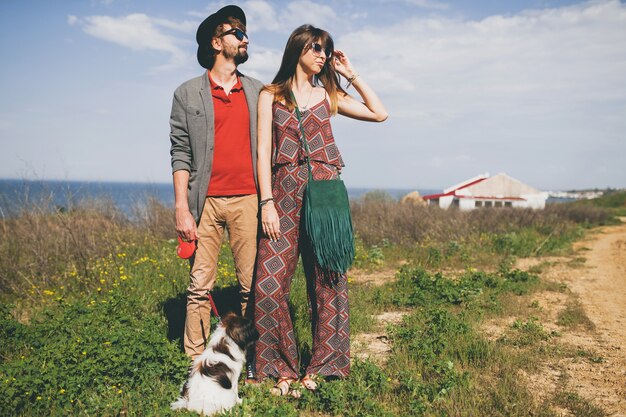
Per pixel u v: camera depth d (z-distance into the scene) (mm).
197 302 3979
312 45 3508
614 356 5090
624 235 22062
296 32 3557
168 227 11523
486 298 7301
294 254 3668
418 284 7816
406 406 3512
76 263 7984
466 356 4605
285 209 3600
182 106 3742
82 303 5586
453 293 7141
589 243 18125
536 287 8617
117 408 3350
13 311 6230
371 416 3271
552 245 15219
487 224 17953
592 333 6008
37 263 7797
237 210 3795
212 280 4004
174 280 7113
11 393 3367
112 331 4484
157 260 8609
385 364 4504
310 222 3467
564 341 5562
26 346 4656
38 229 8914
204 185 3760
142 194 12461
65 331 4887
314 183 3514
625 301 8070
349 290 7555
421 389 3754
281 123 3570
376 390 3732
